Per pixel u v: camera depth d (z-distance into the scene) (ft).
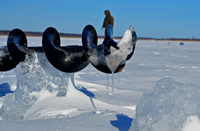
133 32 10.31
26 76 12.99
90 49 11.33
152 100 6.71
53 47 11.82
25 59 12.97
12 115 12.61
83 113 10.23
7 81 20.77
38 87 12.83
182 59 51.93
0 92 16.65
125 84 20.07
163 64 40.09
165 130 6.15
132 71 29.96
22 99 12.58
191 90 6.63
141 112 6.76
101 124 8.21
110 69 10.69
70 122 8.50
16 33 13.07
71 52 11.93
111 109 10.94
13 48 12.89
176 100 6.42
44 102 11.84
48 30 12.01
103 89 17.02
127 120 8.73
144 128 6.40
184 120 6.06
